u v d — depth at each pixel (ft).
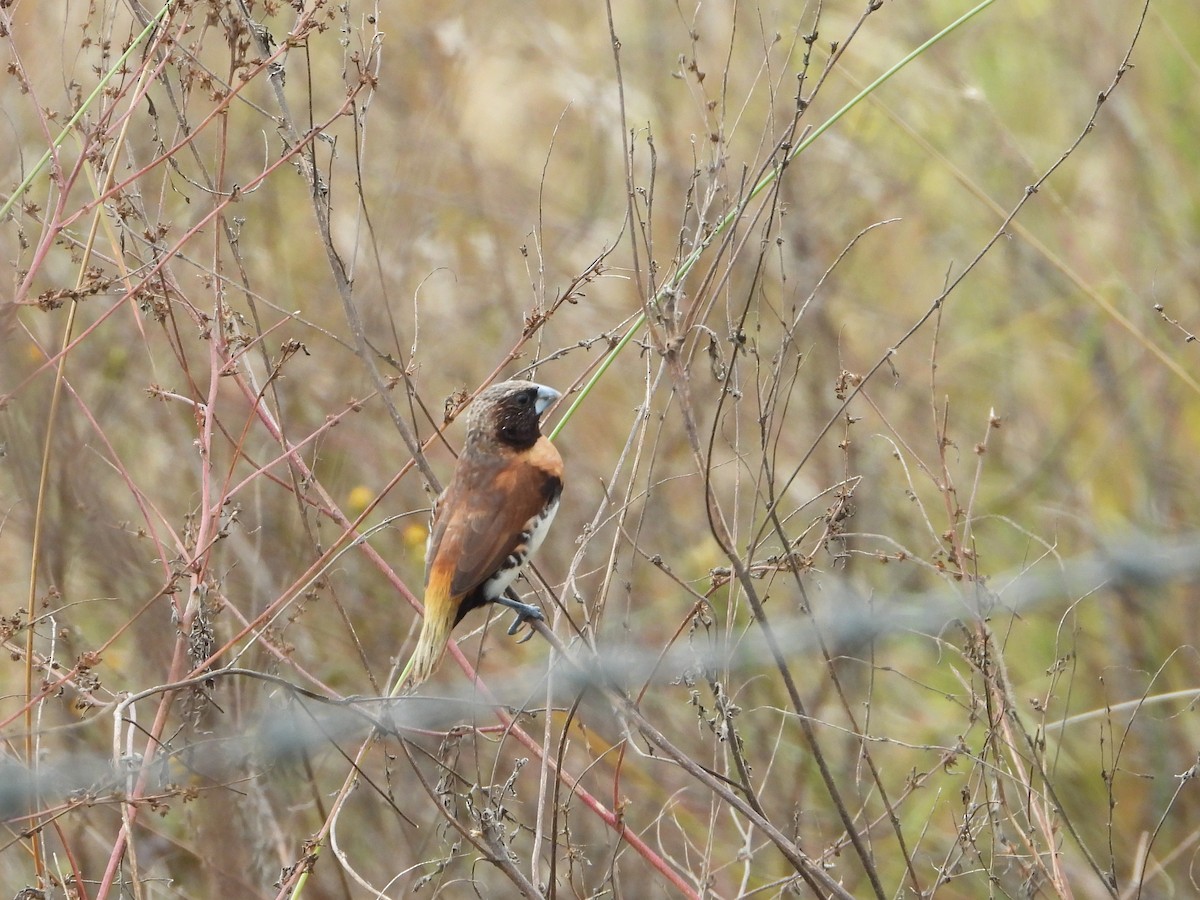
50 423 30.40
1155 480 46.06
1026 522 46.60
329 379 48.44
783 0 55.36
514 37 57.21
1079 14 54.44
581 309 53.21
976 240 54.24
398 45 54.34
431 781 39.86
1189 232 51.90
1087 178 53.52
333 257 28.76
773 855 39.42
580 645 30.25
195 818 37.40
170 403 41.75
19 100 43.73
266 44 28.94
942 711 43.32
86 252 29.19
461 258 53.11
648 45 55.16
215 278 30.35
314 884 37.78
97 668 40.27
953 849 30.55
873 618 27.61
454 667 38.81
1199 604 40.65
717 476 48.62
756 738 40.63
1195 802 39.29
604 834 38.88
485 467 32.37
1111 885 31.48
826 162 54.19
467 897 37.65
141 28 35.73
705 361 48.93
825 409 47.21
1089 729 40.68
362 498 44.83
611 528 46.85
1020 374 53.57
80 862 36.81
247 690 38.52
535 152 58.65
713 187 27.53
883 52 52.80
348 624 30.68
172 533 30.89
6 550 43.57
